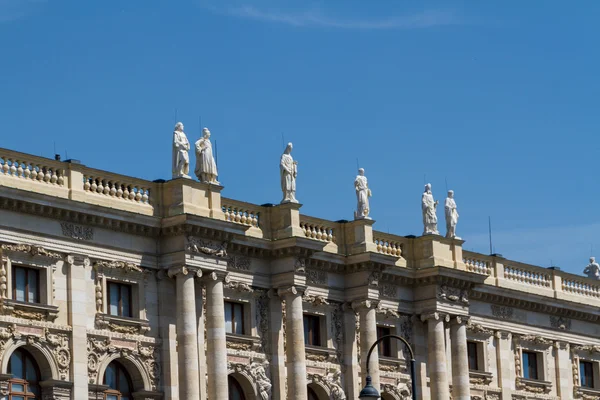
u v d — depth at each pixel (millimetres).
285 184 98375
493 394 110750
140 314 90062
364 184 103000
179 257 90938
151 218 90625
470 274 106875
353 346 101188
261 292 97125
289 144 98938
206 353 92250
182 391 90250
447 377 105688
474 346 111062
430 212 107062
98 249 88562
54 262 86500
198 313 92250
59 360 85688
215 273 92375
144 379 89688
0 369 82938
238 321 96250
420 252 106500
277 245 97312
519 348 113625
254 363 95750
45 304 85562
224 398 91750
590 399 118875
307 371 98688
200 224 91188
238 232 93312
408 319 105750
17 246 84750
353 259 101250
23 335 84375
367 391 76875
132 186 91375
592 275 125125
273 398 96375
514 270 114562
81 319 87062
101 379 87625
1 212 84375
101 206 88000
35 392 85312
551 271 117500
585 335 119500
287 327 97125
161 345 90875
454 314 106562
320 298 100062
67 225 87312
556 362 116688
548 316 116562
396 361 104000
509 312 113312
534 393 114188
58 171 87875
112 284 89750
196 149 94188
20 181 85562
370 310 101562
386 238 105250
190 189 92000
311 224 101000
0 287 83812
